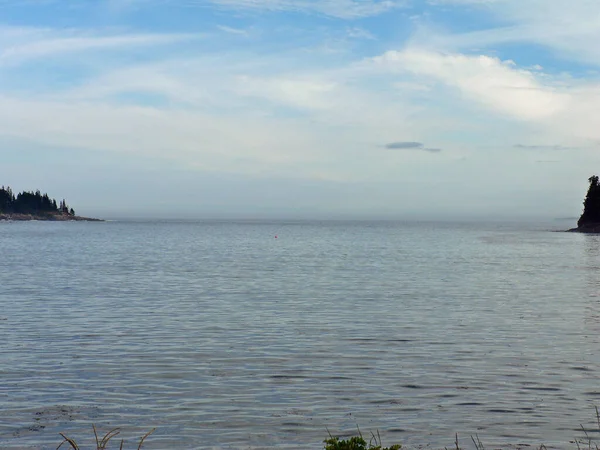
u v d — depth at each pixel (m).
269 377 19.36
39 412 16.06
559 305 35.97
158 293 41.44
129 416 15.83
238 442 14.23
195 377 19.31
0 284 46.84
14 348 23.19
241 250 107.62
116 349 23.12
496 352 22.80
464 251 105.81
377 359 21.73
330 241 154.50
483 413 16.08
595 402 16.92
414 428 15.08
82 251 99.75
